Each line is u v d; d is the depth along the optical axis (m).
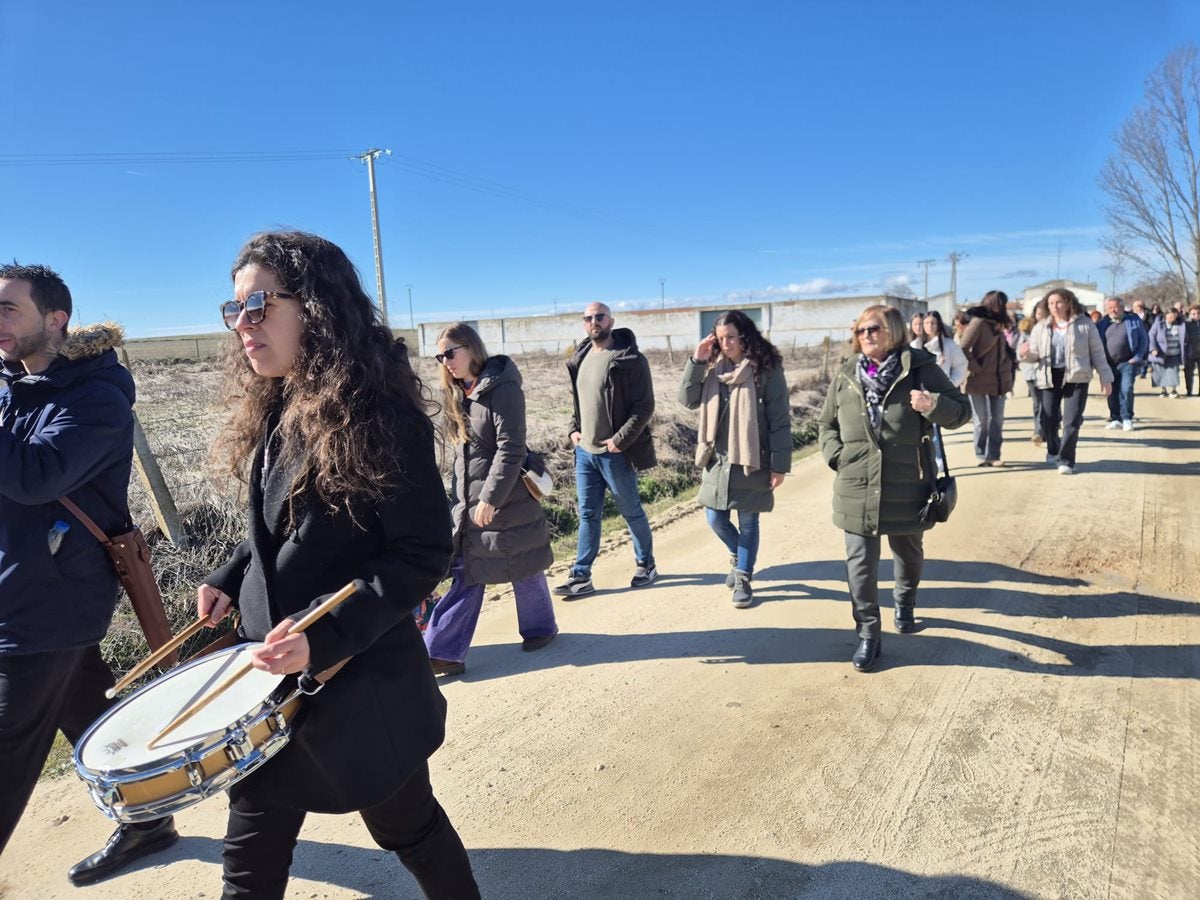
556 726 3.63
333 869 2.74
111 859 2.78
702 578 5.58
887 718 3.53
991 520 6.51
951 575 5.30
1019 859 2.60
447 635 4.16
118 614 4.48
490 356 4.18
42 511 2.36
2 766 2.29
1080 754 3.18
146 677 4.11
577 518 7.41
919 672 3.96
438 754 3.44
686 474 9.00
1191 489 7.19
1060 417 8.32
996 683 3.80
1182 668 3.88
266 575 1.78
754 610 4.91
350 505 1.68
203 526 5.29
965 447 10.12
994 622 4.51
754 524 4.96
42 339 2.41
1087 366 7.79
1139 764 3.10
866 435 3.88
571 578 5.33
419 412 1.80
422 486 1.75
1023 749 3.23
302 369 1.71
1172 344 14.79
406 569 1.70
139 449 4.91
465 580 4.21
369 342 1.76
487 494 4.00
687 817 2.91
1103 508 6.68
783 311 44.16
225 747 1.57
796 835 2.78
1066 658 4.04
